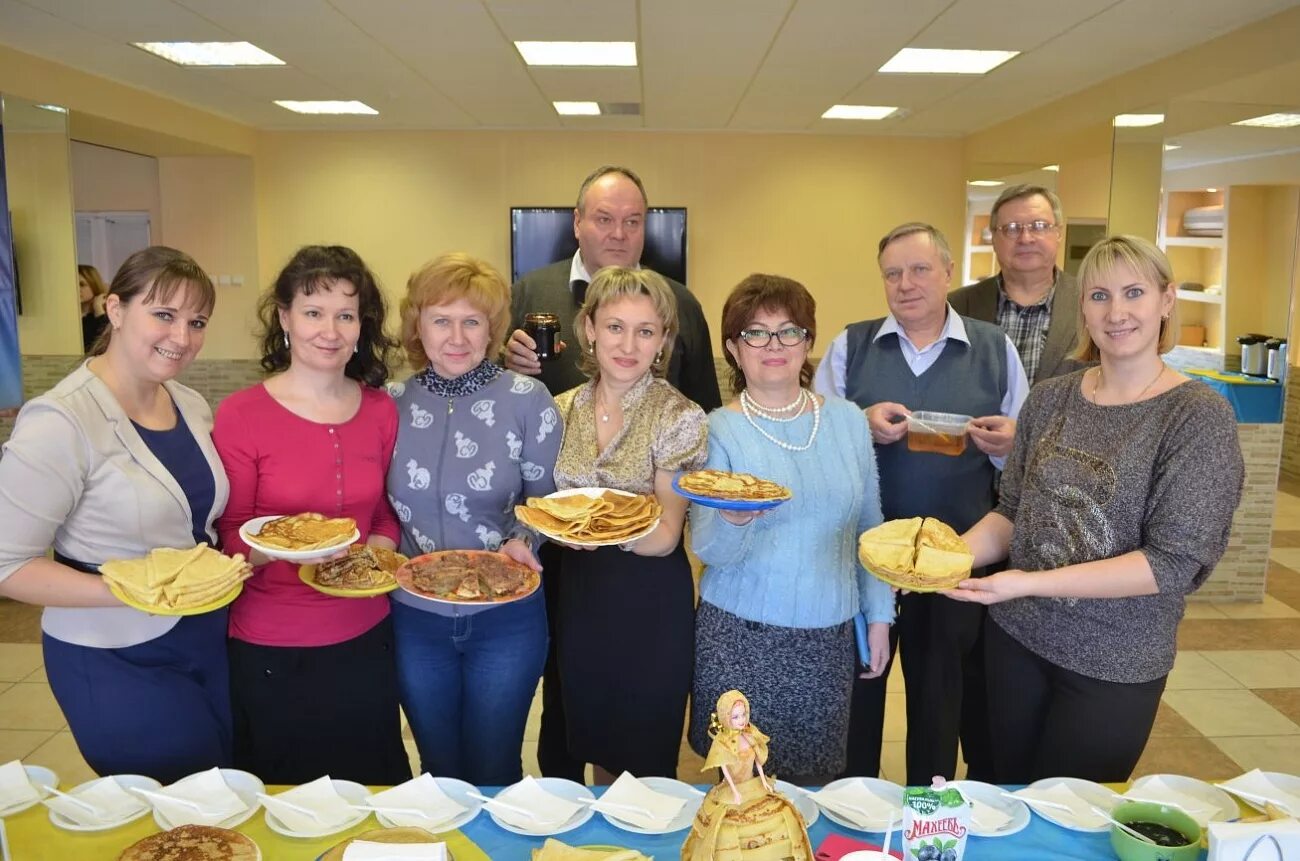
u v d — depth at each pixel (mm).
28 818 1366
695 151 7430
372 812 1393
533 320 2400
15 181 4734
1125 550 1707
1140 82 4918
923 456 2328
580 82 5508
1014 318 2961
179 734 1703
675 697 2018
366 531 1909
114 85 5535
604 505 1669
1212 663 3854
